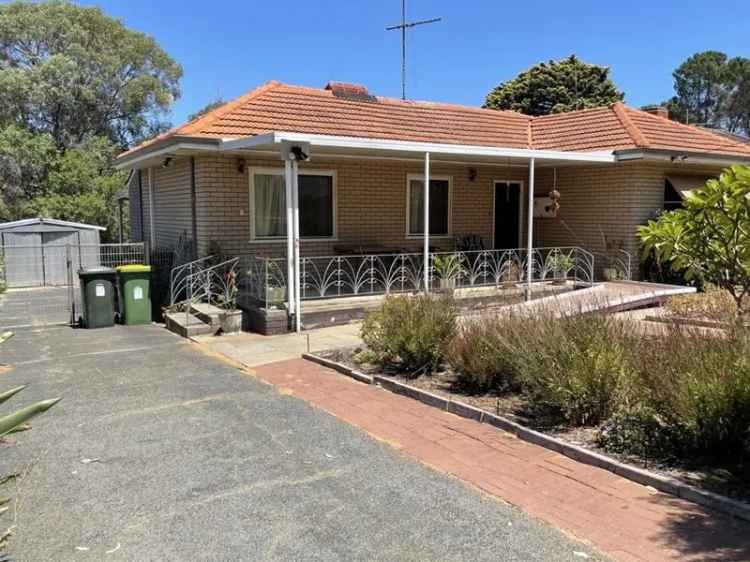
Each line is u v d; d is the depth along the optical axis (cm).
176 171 1421
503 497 428
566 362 559
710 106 7600
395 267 1310
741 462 454
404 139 1401
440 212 1528
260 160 1277
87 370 813
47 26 3662
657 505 412
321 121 1354
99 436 554
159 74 4178
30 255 2002
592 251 1501
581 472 471
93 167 3250
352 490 440
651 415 511
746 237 621
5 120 3362
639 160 1365
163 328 1164
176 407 644
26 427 330
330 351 891
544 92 3603
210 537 376
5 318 1321
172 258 1430
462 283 1363
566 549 357
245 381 752
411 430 574
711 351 498
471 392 670
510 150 1190
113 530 385
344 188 1373
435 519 396
